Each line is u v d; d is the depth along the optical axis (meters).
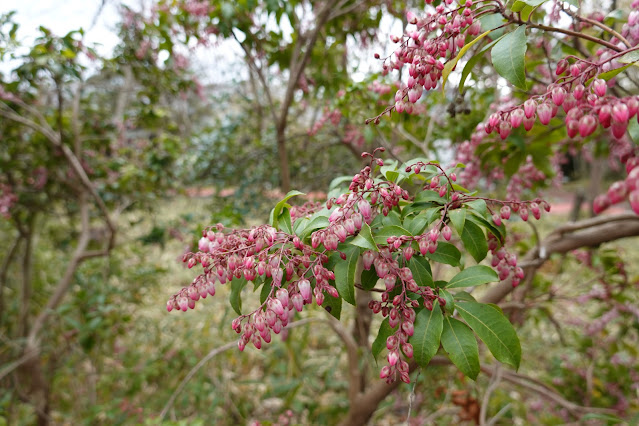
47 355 3.33
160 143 3.76
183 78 3.60
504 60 0.84
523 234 2.88
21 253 4.31
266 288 0.95
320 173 3.75
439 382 2.80
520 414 2.73
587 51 1.46
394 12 2.60
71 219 4.24
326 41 2.90
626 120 0.63
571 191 8.55
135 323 3.85
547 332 3.77
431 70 0.88
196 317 3.73
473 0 0.99
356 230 0.89
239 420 3.04
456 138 2.45
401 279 0.89
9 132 3.25
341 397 3.05
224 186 3.99
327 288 0.88
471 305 0.90
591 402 2.62
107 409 2.85
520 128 1.56
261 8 2.59
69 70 2.58
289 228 0.97
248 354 3.53
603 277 2.57
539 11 1.77
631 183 0.52
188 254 1.01
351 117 2.38
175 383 2.99
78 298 3.03
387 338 0.90
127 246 4.92
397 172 0.99
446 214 0.97
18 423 3.04
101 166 3.61
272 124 4.06
